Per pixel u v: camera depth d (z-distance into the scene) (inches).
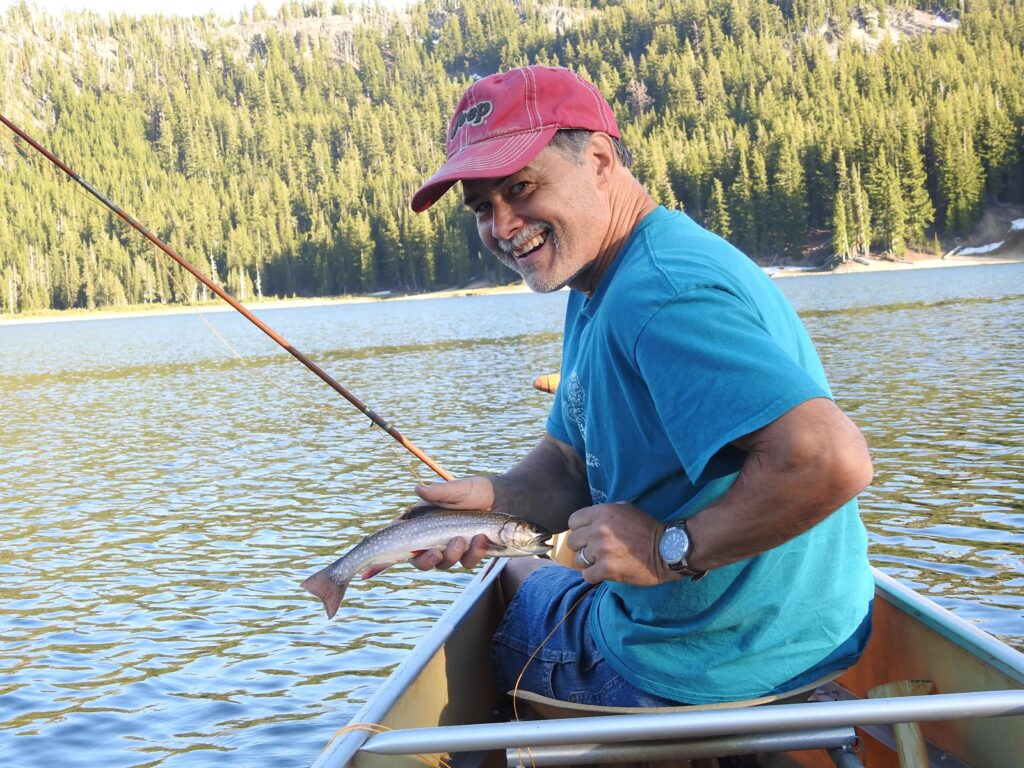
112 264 6628.9
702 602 90.4
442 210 6117.1
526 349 1534.2
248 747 243.9
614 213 96.0
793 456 74.4
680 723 83.3
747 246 5036.9
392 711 96.7
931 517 394.0
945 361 964.0
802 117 6348.4
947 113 4970.5
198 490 583.8
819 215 5182.1
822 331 1461.6
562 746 86.9
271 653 305.3
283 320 3875.5
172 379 1518.2
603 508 87.5
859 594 95.8
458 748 85.8
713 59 7642.7
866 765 108.7
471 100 95.9
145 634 332.5
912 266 4682.6
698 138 6102.4
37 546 469.7
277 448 726.5
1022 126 4950.8
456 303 4749.0
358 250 6274.6
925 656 105.2
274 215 7140.8
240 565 409.7
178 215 7047.2
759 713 83.1
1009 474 460.8
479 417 784.3
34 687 291.7
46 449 820.6
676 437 79.6
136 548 451.5
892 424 622.2
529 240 95.5
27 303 6545.3
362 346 1927.9
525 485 116.0
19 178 7844.5
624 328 83.9
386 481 563.2
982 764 94.3
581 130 94.2
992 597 301.6
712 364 77.7
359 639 311.3
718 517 80.7
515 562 137.7
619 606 99.3
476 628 125.3
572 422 106.3
